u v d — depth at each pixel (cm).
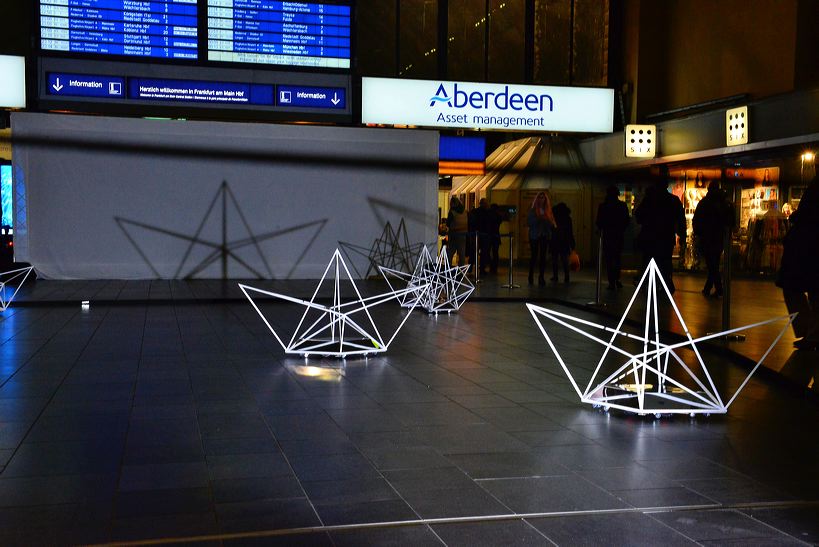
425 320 1094
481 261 1877
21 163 1583
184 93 1728
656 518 360
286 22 1759
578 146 2350
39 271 1598
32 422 520
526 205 2311
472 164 1983
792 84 1659
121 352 798
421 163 1731
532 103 1938
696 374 702
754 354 759
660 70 2116
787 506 377
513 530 344
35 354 783
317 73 1786
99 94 1694
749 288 1480
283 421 528
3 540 326
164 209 1639
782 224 1764
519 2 2083
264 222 1680
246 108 1758
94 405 569
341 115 1803
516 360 774
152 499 376
